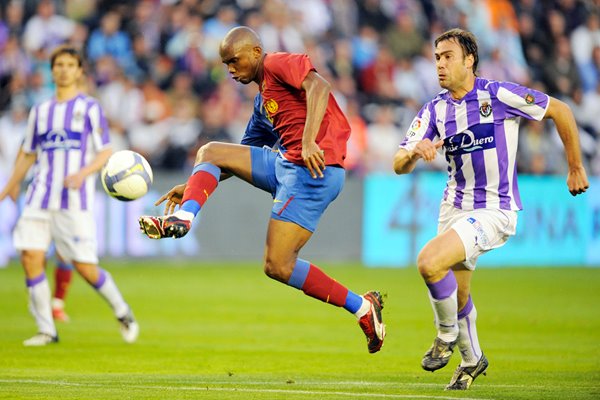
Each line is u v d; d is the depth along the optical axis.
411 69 71.00
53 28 63.88
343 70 68.44
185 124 62.78
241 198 57.69
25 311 38.53
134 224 54.97
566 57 74.62
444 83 20.45
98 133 30.67
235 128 63.44
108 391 20.34
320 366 25.56
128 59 64.50
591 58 75.44
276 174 20.84
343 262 58.03
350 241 58.09
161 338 31.42
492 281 51.62
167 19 65.69
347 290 20.78
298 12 68.38
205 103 63.91
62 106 30.66
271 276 20.59
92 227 30.25
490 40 73.44
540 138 66.88
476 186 20.72
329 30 69.81
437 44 20.59
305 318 37.16
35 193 30.28
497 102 20.36
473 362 21.00
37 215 30.16
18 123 59.97
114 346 29.48
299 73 19.91
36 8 64.19
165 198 22.11
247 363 26.09
